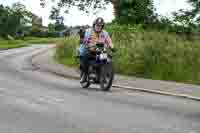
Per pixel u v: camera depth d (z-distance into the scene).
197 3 35.19
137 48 20.75
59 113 8.91
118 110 9.48
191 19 33.84
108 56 14.05
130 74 20.08
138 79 18.00
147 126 7.74
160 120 8.37
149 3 35.88
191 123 8.15
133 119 8.41
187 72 18.41
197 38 21.55
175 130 7.45
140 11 35.62
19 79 16.72
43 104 10.05
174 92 13.44
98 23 14.24
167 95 13.03
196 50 19.59
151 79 18.25
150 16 35.66
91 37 14.29
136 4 36.00
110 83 13.77
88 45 14.25
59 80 17.41
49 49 56.94
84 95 12.15
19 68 23.91
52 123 7.89
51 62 29.55
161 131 7.34
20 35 118.69
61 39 35.59
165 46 20.31
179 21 33.12
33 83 15.29
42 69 23.56
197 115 9.16
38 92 12.38
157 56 19.91
